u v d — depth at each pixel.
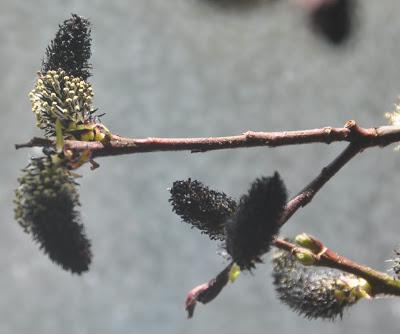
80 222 0.29
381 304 1.41
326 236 1.57
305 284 0.33
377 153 1.63
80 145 0.31
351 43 1.66
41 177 0.29
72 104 0.32
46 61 0.32
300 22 1.67
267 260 0.33
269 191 0.28
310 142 0.33
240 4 1.74
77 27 0.32
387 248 1.56
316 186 0.33
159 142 0.31
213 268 1.47
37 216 0.29
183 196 0.31
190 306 0.33
